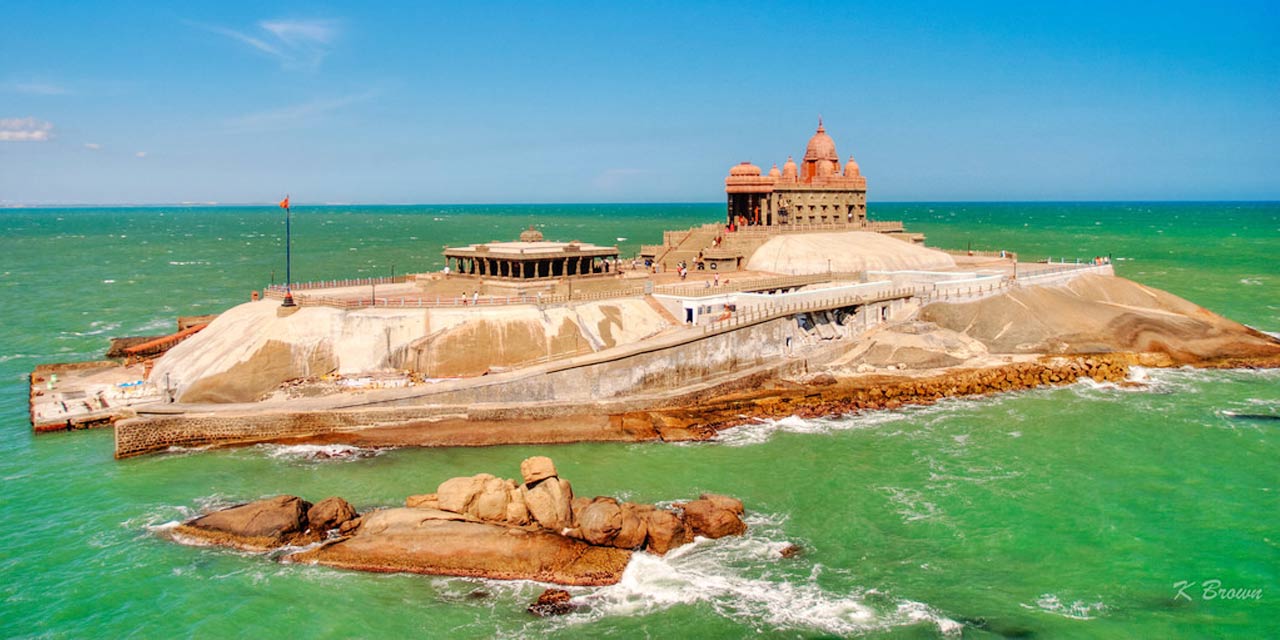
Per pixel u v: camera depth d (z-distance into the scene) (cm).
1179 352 10275
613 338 9244
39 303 15325
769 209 14238
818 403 8662
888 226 15725
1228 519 5922
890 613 4859
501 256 10069
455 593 5059
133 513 6025
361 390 8044
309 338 8512
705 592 5081
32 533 5719
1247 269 19412
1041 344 10269
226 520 5678
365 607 4903
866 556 5484
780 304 9806
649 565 5362
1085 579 5184
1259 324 12394
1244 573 5228
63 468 6856
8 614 4784
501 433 7638
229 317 9250
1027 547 5572
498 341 8788
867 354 9938
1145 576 5206
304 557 5384
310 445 7400
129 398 8219
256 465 6956
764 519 6003
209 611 4834
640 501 6306
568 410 8025
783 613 4869
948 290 10819
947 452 7294
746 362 9406
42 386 8888
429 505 5894
